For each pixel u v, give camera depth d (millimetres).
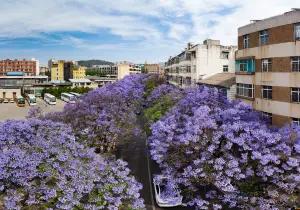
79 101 36656
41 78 138500
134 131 37156
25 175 16359
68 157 18422
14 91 104938
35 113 35125
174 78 82000
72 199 16422
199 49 60688
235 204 20859
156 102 48469
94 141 32000
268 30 30156
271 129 24484
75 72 172625
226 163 20703
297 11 26594
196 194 22484
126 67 193000
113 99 37688
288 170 20359
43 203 16094
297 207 20406
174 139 22797
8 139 20156
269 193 20141
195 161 21000
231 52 61625
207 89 36719
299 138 21562
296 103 27203
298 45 26766
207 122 22203
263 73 30984
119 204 17797
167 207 23875
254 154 20516
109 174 18625
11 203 15453
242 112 25469
